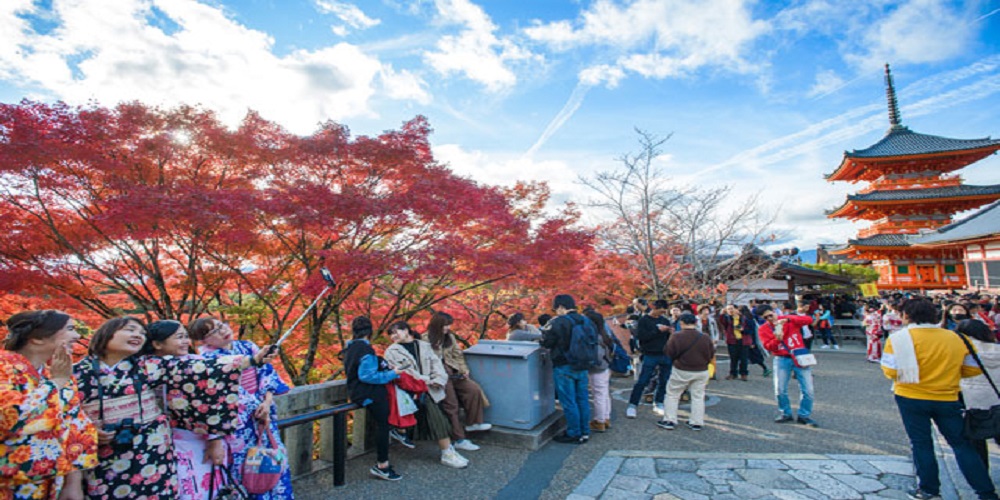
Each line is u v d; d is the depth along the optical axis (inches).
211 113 264.5
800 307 347.9
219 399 106.3
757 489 171.2
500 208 305.6
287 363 341.7
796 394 345.7
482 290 422.6
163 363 106.5
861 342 723.4
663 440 235.8
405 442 224.4
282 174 292.5
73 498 90.7
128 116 237.6
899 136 1438.2
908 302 167.9
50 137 218.8
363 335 193.3
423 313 378.6
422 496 172.6
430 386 206.5
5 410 80.1
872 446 224.4
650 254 480.4
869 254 1326.3
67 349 92.3
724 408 303.4
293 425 167.6
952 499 156.4
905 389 163.3
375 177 305.4
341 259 245.1
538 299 437.4
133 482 97.6
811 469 189.0
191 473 112.3
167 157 261.6
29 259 248.4
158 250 282.0
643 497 165.9
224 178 293.1
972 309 395.5
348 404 190.5
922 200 1247.5
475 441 233.1
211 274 294.7
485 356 240.1
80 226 251.0
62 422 86.3
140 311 337.7
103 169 236.7
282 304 333.1
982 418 151.0
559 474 191.9
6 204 240.8
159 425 103.4
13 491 82.6
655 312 294.0
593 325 236.8
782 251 814.5
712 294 537.0
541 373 244.4
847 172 1454.2
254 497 129.2
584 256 385.4
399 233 292.2
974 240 867.4
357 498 171.2
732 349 406.6
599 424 252.7
